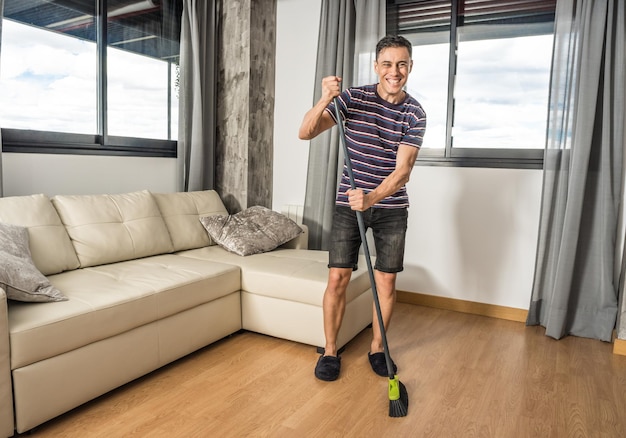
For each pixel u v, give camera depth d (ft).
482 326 10.44
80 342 6.38
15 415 5.79
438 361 8.53
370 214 7.55
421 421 6.53
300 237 11.50
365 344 9.20
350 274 7.88
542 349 9.21
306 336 8.74
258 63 12.75
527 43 10.64
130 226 9.47
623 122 9.37
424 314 11.18
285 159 13.42
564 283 9.70
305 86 12.91
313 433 6.18
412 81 11.79
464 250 11.28
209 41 12.48
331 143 11.87
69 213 8.75
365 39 11.39
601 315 9.77
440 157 11.37
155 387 7.32
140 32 11.61
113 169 11.02
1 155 8.58
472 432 6.28
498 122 11.02
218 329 8.83
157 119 12.29
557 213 9.95
